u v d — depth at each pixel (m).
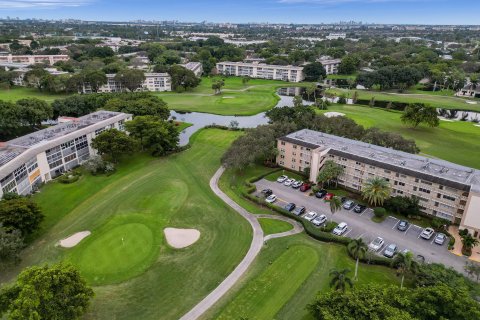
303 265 70.38
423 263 64.31
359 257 67.00
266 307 59.81
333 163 100.56
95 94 193.62
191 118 189.38
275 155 116.56
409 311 48.19
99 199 96.75
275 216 88.88
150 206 92.62
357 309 48.12
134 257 72.50
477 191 76.81
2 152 99.38
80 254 73.25
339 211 91.19
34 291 48.72
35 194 97.94
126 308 59.75
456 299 48.03
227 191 101.62
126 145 116.44
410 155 100.38
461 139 148.62
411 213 87.62
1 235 66.38
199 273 68.12
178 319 57.50
